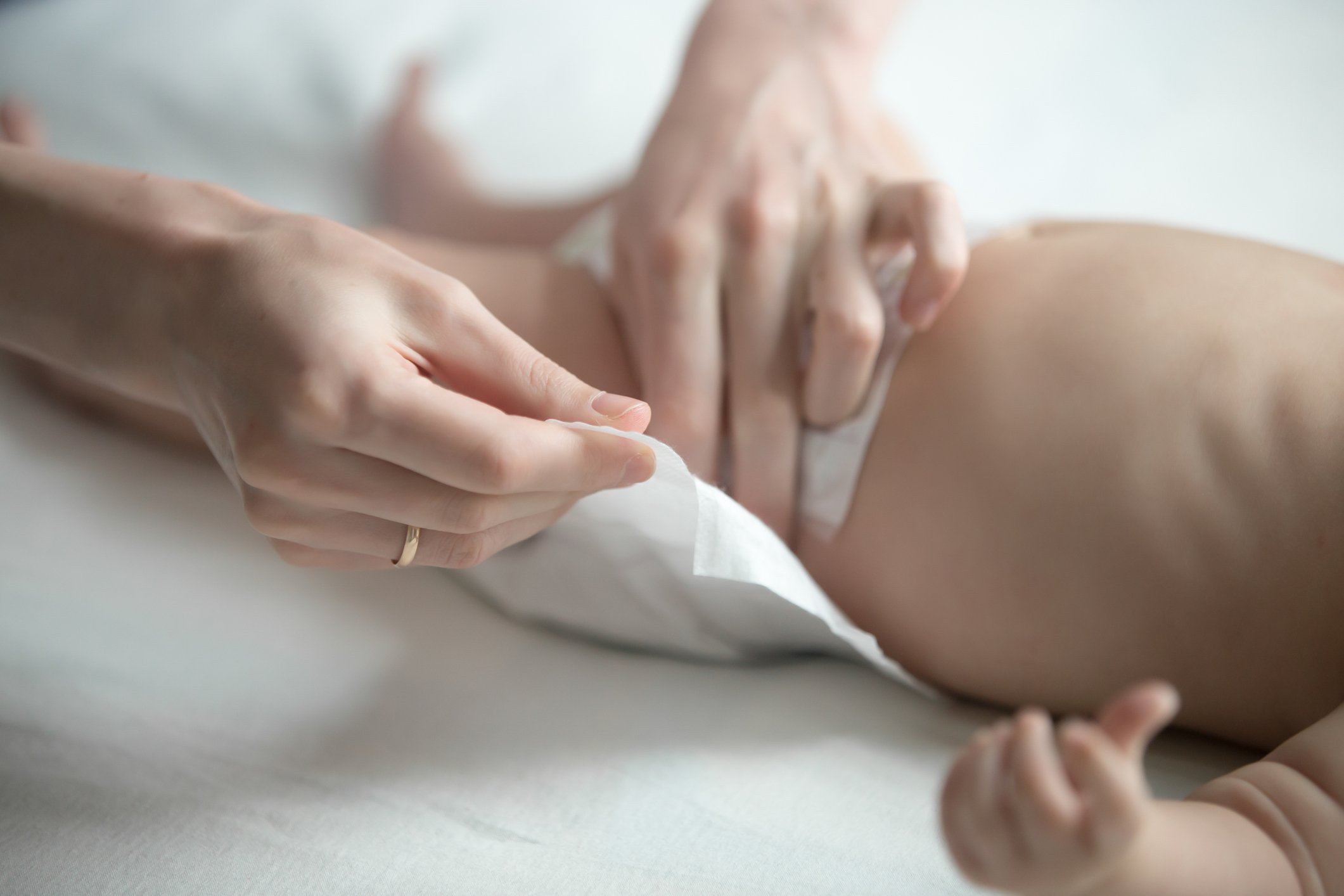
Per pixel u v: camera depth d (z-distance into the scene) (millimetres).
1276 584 588
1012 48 1229
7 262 611
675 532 624
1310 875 522
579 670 667
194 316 567
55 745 617
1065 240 677
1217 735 627
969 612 629
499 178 1094
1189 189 1006
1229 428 598
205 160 1082
